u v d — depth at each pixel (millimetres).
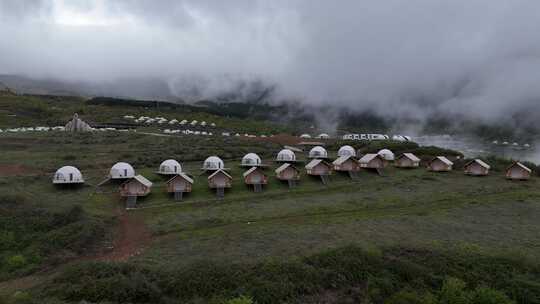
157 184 73188
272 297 33094
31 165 79000
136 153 96750
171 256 40844
